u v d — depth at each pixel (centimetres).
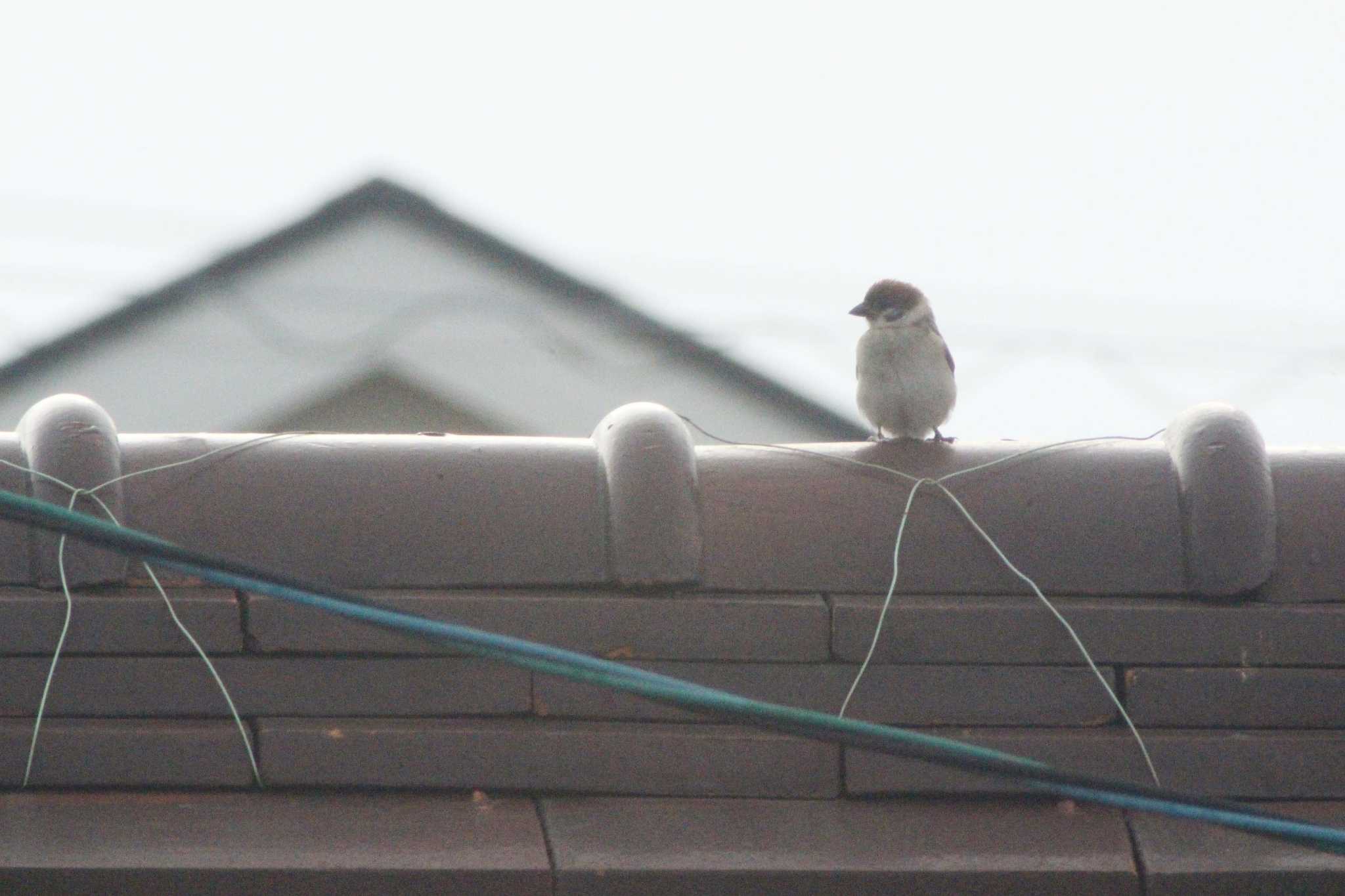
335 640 964
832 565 1011
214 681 952
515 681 965
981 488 1040
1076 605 1004
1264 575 1013
